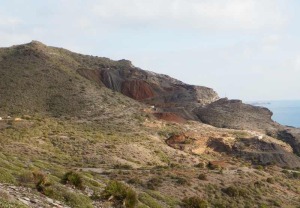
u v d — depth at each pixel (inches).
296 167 4288.9
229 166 3476.9
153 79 7509.8
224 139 4527.6
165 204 1496.1
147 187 1863.9
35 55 6781.5
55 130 3599.9
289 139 5497.1
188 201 1556.3
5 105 4758.9
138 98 6815.9
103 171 2229.3
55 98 5329.7
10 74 5812.0
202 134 4539.9
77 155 2856.8
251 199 2102.6
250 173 2709.2
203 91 7357.3
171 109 6043.3
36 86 5546.3
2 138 2842.0
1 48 7352.4
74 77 6240.2
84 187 1072.8
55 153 2755.9
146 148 3592.5
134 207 999.6
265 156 4352.9
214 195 2007.9
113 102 5634.8
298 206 2186.3
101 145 3243.1
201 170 2640.3
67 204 812.6
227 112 6309.1
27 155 2377.0
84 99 5452.8
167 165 3117.6
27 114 4512.8
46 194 805.2
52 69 6299.2
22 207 579.5
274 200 2175.2
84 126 4252.0
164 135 4468.5
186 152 4055.1
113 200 975.6
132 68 7839.6
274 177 2773.1
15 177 926.4
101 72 7057.1
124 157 3046.3
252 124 5954.7
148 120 5073.8
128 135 4079.7
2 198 579.2
